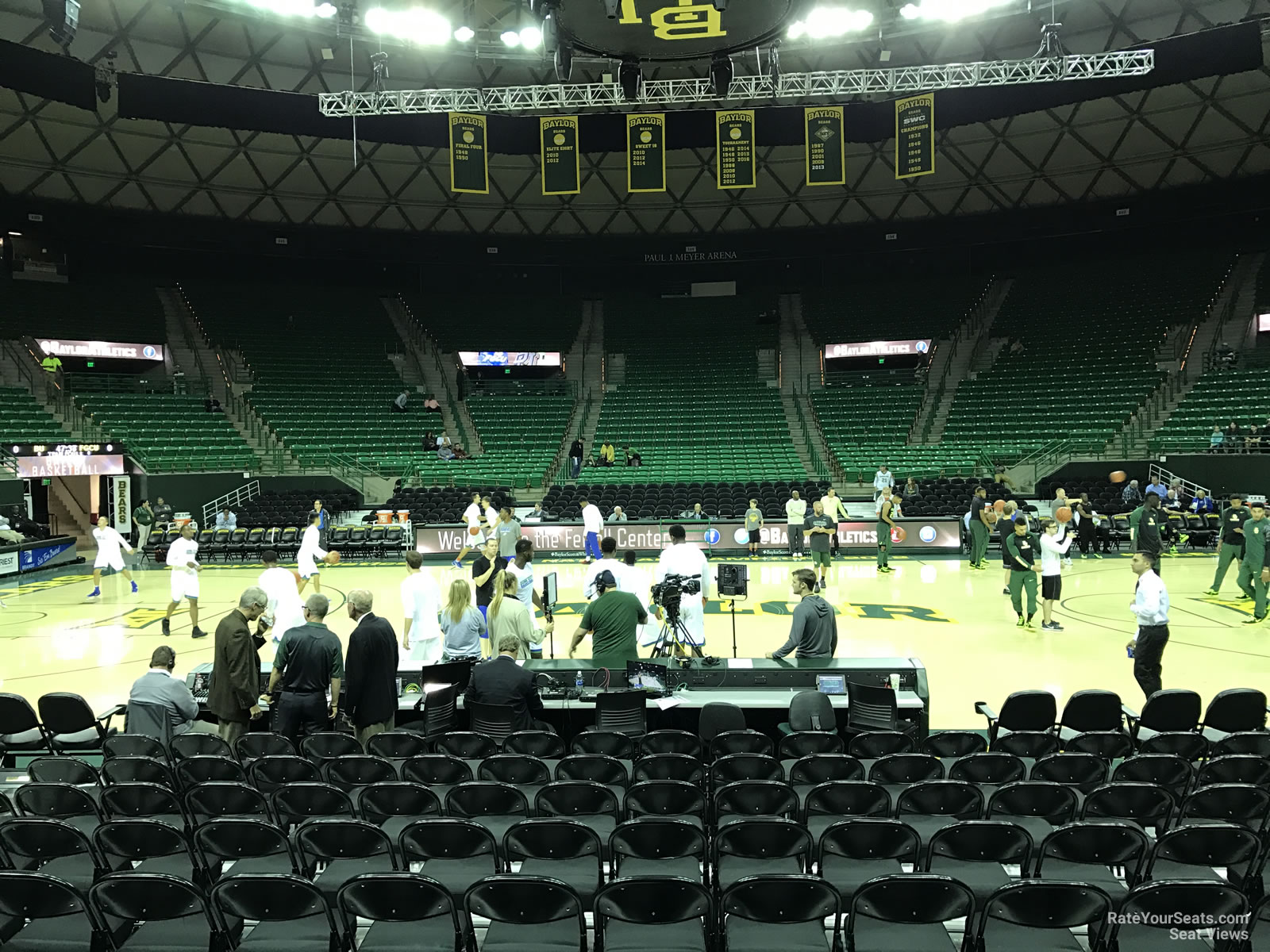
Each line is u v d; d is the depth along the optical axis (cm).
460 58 2650
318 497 2530
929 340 3275
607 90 1836
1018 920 346
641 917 351
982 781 529
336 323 3409
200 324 3222
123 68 2455
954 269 3522
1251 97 2706
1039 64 1716
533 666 754
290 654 664
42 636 1234
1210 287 3005
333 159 3173
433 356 3459
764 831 405
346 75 2692
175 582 1225
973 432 2827
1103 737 583
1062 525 1176
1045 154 3108
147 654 1120
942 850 398
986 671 973
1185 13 2308
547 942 381
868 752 596
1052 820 479
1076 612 1339
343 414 3047
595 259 3688
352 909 354
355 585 1764
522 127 2380
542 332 3550
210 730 759
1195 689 884
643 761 526
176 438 2684
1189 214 3119
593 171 3372
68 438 2536
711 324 3581
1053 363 3025
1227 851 390
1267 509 1253
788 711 705
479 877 438
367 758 529
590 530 1795
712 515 2319
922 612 1339
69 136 2789
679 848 409
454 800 475
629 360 3500
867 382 3294
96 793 541
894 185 3356
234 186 3177
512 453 2967
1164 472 2366
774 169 3338
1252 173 2988
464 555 2119
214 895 356
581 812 476
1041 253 3403
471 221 3562
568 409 3250
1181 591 1476
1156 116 2858
